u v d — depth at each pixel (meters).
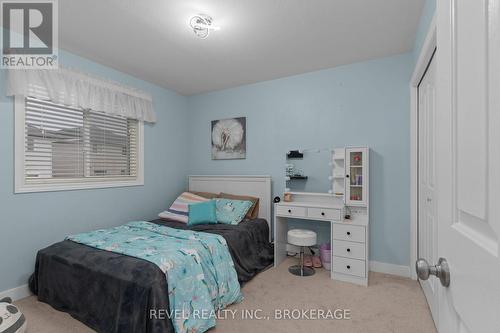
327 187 3.19
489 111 0.45
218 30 2.31
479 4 0.48
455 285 0.61
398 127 2.81
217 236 2.43
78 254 2.03
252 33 2.37
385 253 2.87
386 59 2.87
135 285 1.65
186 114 4.30
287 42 2.54
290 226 3.41
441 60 0.70
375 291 2.42
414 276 2.67
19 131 2.32
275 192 3.55
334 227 2.71
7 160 2.26
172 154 3.99
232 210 3.20
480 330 0.48
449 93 0.64
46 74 2.46
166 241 2.22
